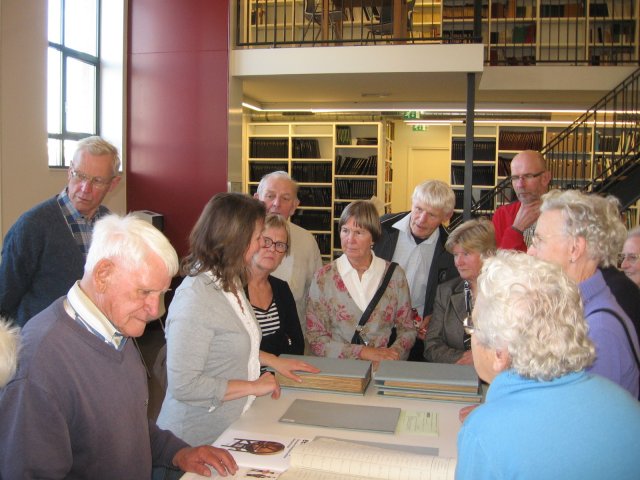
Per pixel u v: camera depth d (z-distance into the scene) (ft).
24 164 15.20
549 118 30.83
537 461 2.93
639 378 4.62
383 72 20.17
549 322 3.25
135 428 4.57
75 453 4.19
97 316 4.26
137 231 4.28
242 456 4.94
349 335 8.40
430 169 39.83
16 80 14.83
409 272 10.25
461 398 6.30
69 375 4.01
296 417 5.76
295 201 10.87
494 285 3.50
